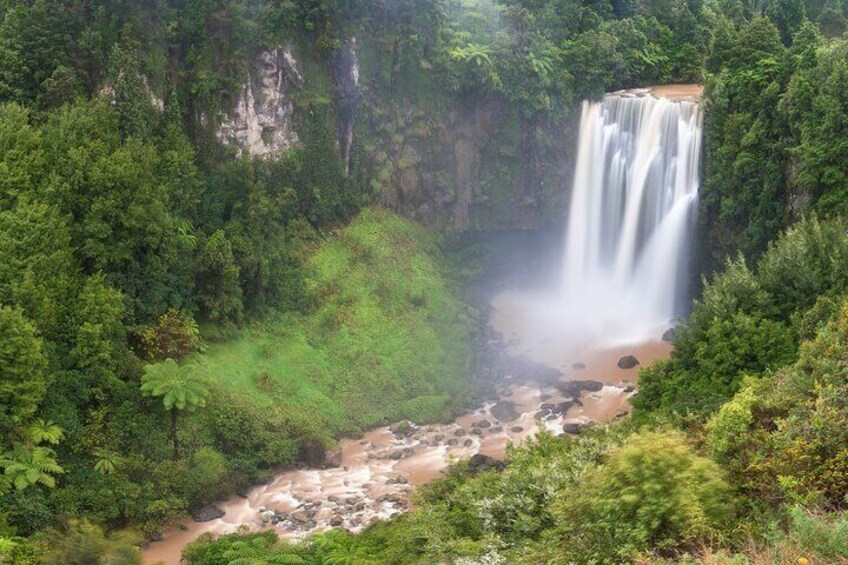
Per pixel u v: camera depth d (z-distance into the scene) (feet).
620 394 140.56
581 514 57.77
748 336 91.15
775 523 50.78
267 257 154.51
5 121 125.39
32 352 101.40
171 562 101.24
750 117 142.61
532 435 130.21
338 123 172.04
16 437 101.71
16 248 110.83
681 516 52.65
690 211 156.35
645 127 165.48
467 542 66.80
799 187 131.54
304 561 91.50
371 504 114.42
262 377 136.15
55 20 142.51
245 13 160.56
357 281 163.02
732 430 67.62
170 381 116.67
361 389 143.43
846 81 123.24
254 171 160.86
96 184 120.67
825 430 60.95
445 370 151.12
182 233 137.39
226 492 117.08
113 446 112.06
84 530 94.94
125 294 125.18
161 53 150.92
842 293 89.76
